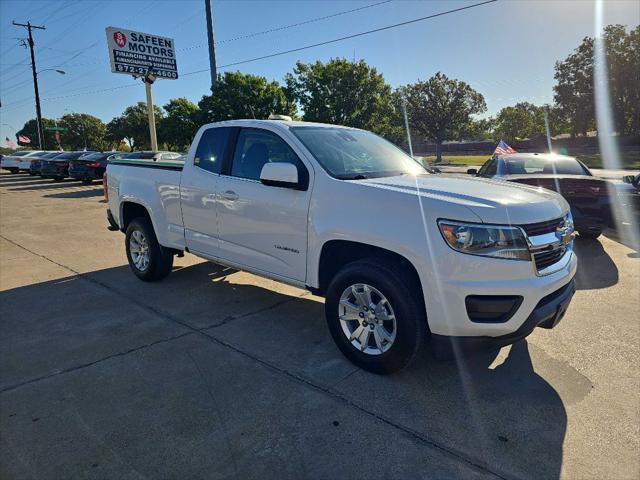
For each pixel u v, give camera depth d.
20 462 2.43
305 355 3.68
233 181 4.23
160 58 27.27
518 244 2.87
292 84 34.19
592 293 5.13
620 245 7.43
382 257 3.29
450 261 2.86
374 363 3.30
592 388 3.19
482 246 2.83
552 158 8.20
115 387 3.18
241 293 5.24
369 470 2.39
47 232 9.22
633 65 55.00
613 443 2.61
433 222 2.92
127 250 5.75
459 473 2.38
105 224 10.23
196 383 3.24
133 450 2.53
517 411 2.92
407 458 2.49
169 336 4.04
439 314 2.92
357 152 4.12
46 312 4.62
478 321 2.89
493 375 3.37
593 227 7.08
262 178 3.59
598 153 51.22
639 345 3.85
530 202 3.10
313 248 3.57
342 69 33.69
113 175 5.91
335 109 33.97
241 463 2.44
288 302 4.95
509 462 2.46
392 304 3.13
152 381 3.26
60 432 2.69
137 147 73.94
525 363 3.54
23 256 7.10
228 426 2.75
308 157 3.69
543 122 80.69
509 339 2.95
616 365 3.51
